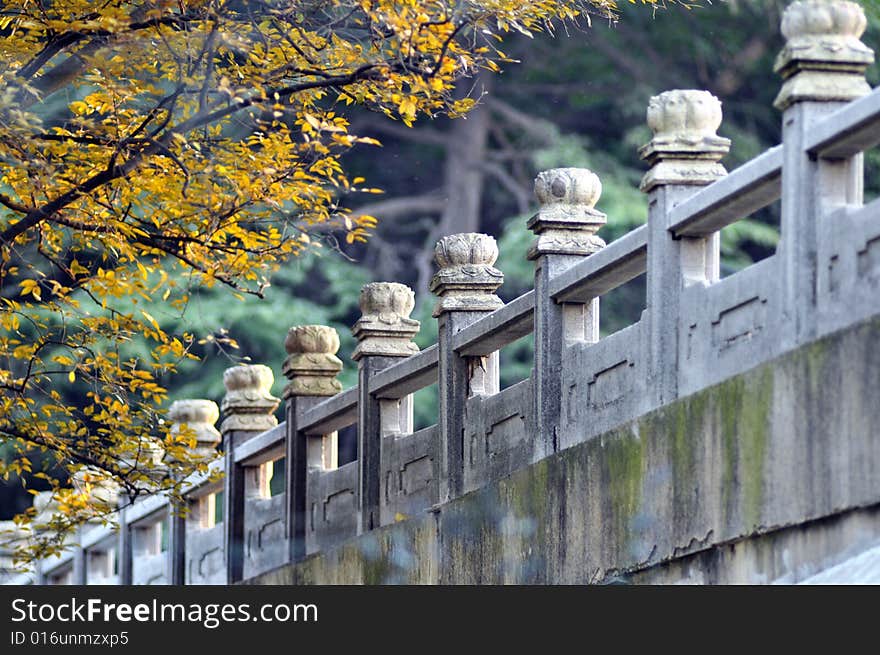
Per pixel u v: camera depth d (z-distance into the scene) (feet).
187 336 65.21
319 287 171.12
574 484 52.16
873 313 38.58
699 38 165.27
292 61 59.72
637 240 49.21
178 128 55.57
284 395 76.18
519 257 157.48
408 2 53.98
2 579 111.55
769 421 41.81
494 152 173.37
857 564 37.35
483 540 58.34
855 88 41.22
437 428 63.46
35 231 63.87
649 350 48.37
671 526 46.32
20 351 64.49
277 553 77.36
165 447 67.56
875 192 150.92
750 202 44.37
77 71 59.41
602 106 178.29
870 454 37.65
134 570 96.58
